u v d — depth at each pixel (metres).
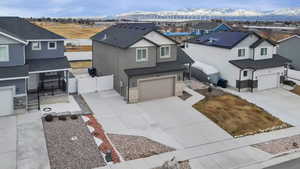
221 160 15.73
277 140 18.52
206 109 23.73
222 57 32.22
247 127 20.48
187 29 93.81
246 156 16.23
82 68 38.72
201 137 18.67
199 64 34.72
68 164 14.55
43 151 15.70
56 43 27.02
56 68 24.14
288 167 15.14
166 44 27.83
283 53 42.41
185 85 31.58
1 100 20.70
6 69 21.53
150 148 16.86
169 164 13.80
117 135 18.47
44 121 20.05
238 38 31.73
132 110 23.34
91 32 91.00
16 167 14.05
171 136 18.72
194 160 15.63
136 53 25.72
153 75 25.75
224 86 31.58
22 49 22.42
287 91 30.64
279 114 23.47
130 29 30.39
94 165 14.61
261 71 30.31
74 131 18.56
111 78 28.53
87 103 24.56
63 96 24.48
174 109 23.77
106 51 30.05
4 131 18.05
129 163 15.02
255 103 26.08
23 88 21.27
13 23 26.69
